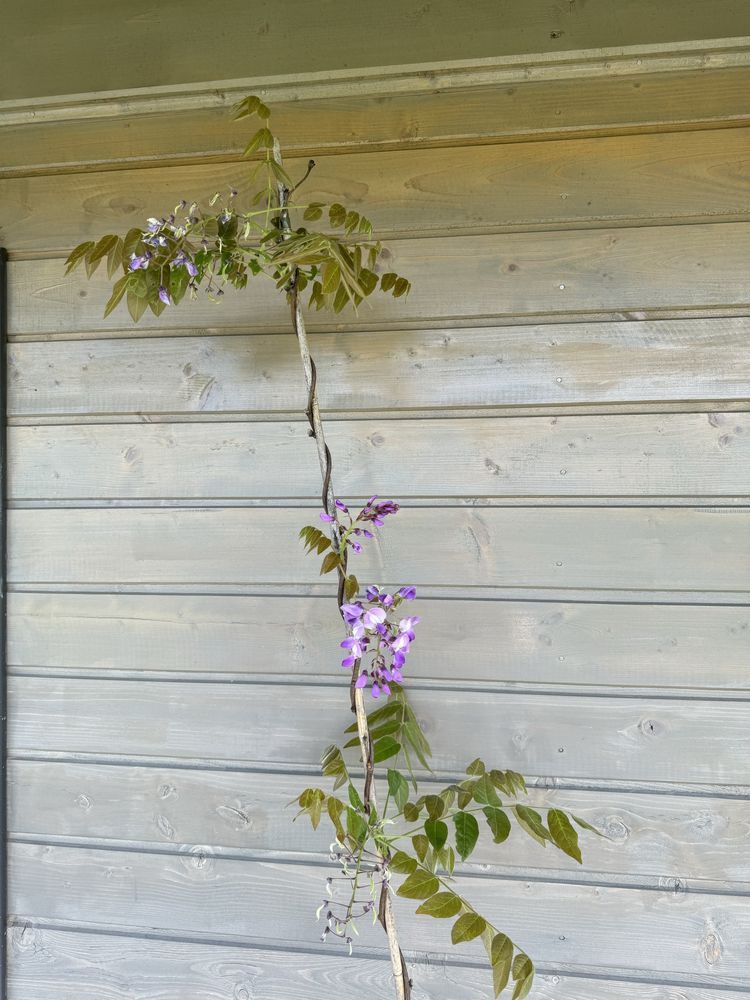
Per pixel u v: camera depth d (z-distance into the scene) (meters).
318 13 1.52
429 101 1.54
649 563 1.51
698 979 1.48
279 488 1.58
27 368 1.63
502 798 1.52
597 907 1.50
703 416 1.51
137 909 1.59
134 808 1.60
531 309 1.53
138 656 1.60
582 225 1.53
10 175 1.64
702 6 1.45
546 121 1.52
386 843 1.31
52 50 1.57
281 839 1.56
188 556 1.59
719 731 1.49
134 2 1.56
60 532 1.62
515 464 1.54
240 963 1.56
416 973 1.52
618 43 1.46
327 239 1.27
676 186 1.51
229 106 1.57
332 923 1.54
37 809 1.62
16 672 1.63
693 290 1.51
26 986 1.60
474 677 1.53
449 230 1.55
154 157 1.59
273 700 1.57
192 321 1.59
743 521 1.50
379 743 1.40
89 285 1.62
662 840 1.50
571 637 1.52
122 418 1.62
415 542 1.55
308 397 1.35
